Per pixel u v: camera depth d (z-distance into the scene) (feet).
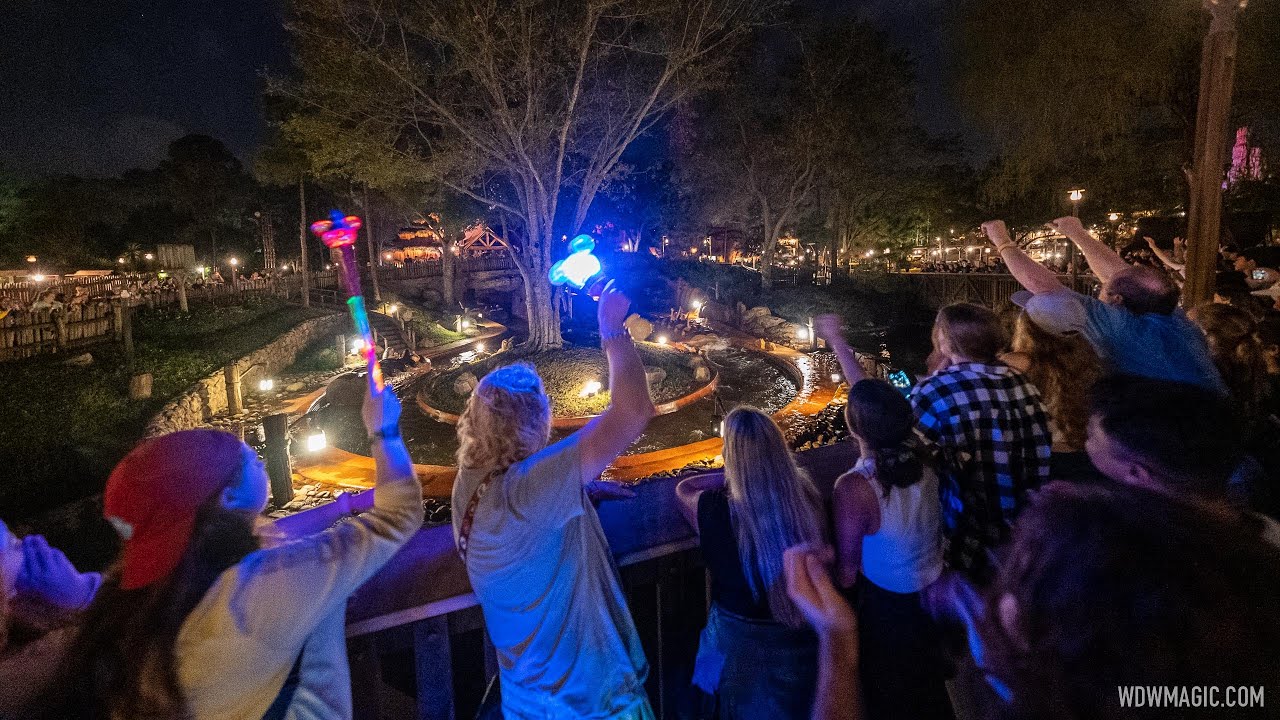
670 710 8.86
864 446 6.69
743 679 6.20
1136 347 8.45
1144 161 72.79
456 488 5.90
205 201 147.33
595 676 5.69
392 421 5.18
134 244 138.82
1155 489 4.08
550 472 5.39
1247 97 50.60
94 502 29.45
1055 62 53.47
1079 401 8.89
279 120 80.12
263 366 55.88
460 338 89.20
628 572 8.55
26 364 43.11
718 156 104.27
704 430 35.22
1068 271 68.28
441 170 54.29
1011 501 7.31
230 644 3.90
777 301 103.50
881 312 101.60
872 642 6.72
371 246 103.14
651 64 53.36
